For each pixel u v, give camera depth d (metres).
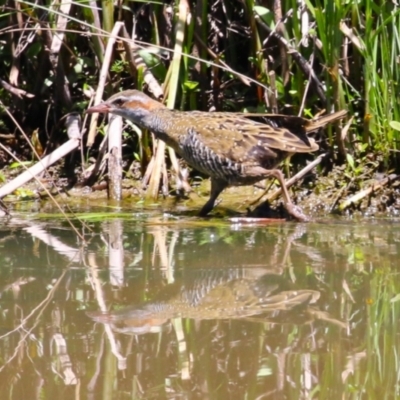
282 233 9.55
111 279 7.48
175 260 8.18
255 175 10.77
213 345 5.81
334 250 8.59
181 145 11.16
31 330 6.16
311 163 11.36
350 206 11.13
